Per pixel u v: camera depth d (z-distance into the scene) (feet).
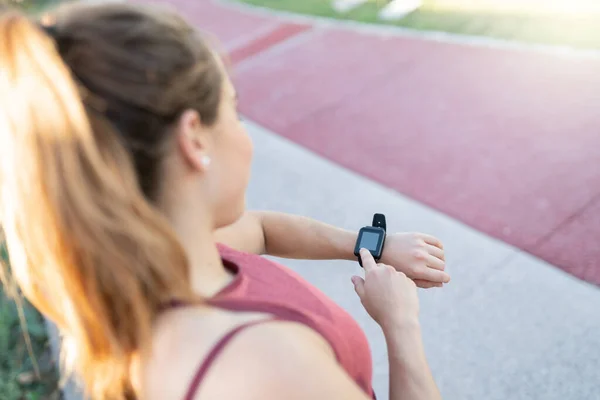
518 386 7.57
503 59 15.30
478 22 17.48
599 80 13.46
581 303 8.46
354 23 19.99
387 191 11.73
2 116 2.35
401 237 4.44
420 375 3.37
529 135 12.34
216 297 2.67
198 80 2.52
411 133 13.47
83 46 2.38
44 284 2.73
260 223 4.68
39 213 2.37
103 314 2.50
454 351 8.20
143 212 2.39
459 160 12.17
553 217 10.16
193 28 2.65
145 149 2.46
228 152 2.80
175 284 2.49
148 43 2.40
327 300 3.16
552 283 8.86
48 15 2.56
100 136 2.37
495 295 8.86
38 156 2.31
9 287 3.37
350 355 2.92
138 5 2.62
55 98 2.28
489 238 10.00
